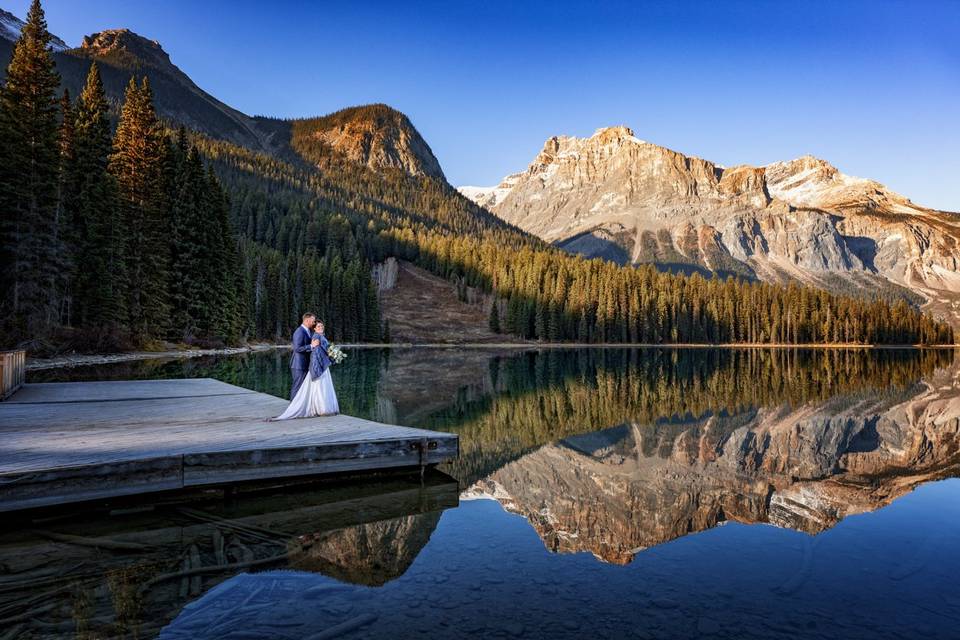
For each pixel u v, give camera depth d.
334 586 4.85
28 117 32.28
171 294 45.84
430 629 4.04
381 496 8.08
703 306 120.38
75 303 37.72
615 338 110.19
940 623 4.25
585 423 15.41
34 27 32.94
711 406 19.69
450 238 162.88
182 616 4.25
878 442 13.00
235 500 7.78
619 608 4.43
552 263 127.44
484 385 26.33
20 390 15.86
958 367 51.62
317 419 10.88
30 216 31.39
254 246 95.25
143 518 6.91
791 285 131.50
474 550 5.82
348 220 151.12
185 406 12.71
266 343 67.94
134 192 42.22
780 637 3.98
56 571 5.21
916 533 6.54
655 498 8.09
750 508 7.59
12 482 6.51
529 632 4.00
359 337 96.25
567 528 6.61
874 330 133.50
